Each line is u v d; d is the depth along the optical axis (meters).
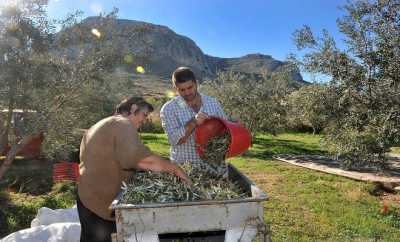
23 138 9.10
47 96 8.98
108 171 4.15
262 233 3.62
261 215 3.62
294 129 36.94
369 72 12.55
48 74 8.69
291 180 12.68
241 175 4.80
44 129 8.81
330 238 7.03
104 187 4.17
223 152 5.01
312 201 9.62
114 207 3.50
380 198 10.31
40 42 8.79
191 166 4.91
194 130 5.23
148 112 4.56
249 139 4.84
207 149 5.09
